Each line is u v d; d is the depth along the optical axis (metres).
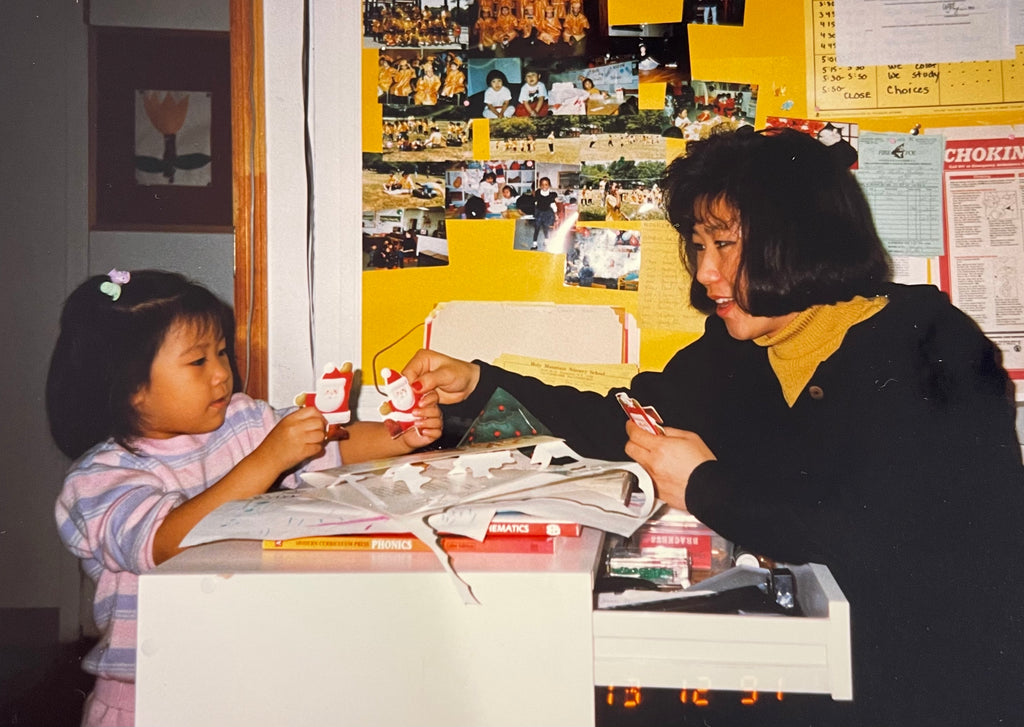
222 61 1.23
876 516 1.11
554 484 0.84
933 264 1.18
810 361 1.17
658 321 1.21
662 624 0.71
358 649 0.71
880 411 1.14
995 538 1.11
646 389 1.21
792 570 0.92
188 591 0.70
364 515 0.77
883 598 1.09
